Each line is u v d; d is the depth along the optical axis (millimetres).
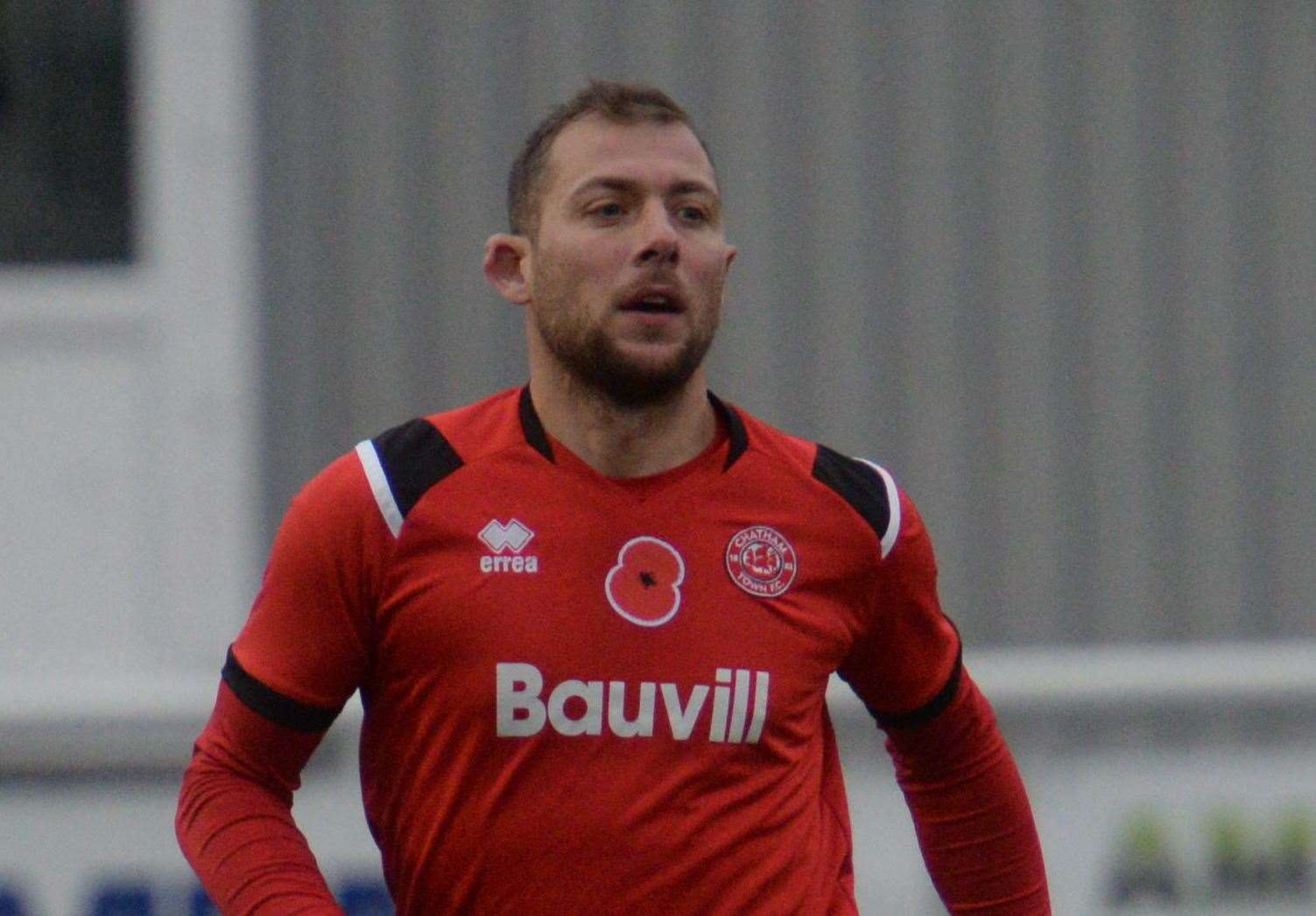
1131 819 19125
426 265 18875
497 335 18938
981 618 19391
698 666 8422
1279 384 19562
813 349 19141
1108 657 19406
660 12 18875
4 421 19375
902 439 19266
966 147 19172
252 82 18891
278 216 18938
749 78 18969
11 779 18328
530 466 8594
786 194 19062
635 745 8336
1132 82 19297
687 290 8430
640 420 8602
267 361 19047
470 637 8320
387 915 18016
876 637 9234
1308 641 19625
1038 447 19359
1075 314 19344
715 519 8648
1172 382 19453
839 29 19016
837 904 8945
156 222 19203
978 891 9930
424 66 18797
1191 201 19406
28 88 19359
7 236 19422
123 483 19359
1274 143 19438
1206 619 19547
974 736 9641
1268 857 19203
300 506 8555
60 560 19328
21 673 19234
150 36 19125
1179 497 19516
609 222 8461
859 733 18797
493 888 8367
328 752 18000
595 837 8266
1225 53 19359
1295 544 19625
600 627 8375
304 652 8469
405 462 8555
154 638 19297
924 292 19203
